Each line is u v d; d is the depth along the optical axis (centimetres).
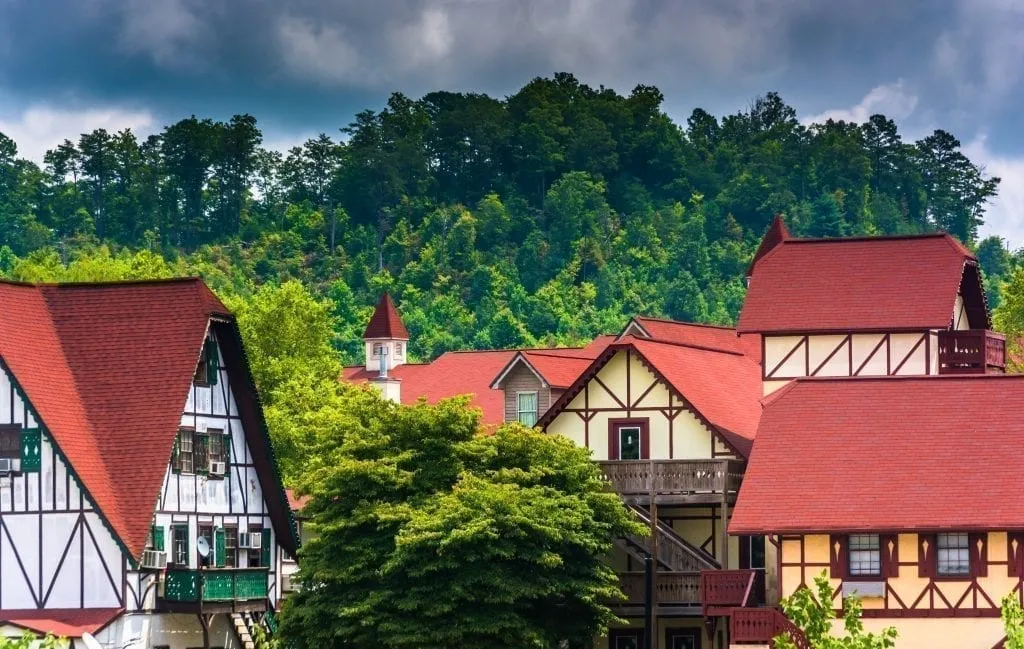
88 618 7600
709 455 8181
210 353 8338
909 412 7519
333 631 7369
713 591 7350
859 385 7675
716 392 8519
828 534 7181
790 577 7219
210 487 8262
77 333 8244
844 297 8600
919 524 7038
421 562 7256
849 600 5531
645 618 7406
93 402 8050
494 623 7212
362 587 7425
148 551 7788
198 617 8069
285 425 10175
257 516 8556
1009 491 7106
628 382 8331
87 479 7744
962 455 7300
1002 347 8712
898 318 8462
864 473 7306
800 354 8556
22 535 7781
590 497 7731
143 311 8281
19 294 8238
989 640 7012
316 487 7612
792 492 7294
